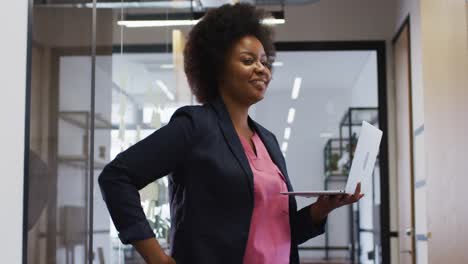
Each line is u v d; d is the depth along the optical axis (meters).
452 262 3.16
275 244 1.40
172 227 1.41
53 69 1.54
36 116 1.45
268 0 5.13
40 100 1.47
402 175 5.12
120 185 1.30
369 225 5.95
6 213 1.38
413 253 4.61
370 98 5.81
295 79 6.80
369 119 5.85
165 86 2.83
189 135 1.36
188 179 1.36
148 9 2.48
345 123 6.94
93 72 1.73
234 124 1.48
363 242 6.27
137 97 2.26
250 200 1.36
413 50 4.51
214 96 1.53
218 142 1.38
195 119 1.37
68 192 1.59
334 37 5.43
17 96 1.41
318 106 7.03
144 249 1.29
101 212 1.70
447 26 3.26
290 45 5.44
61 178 1.56
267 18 1.70
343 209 7.40
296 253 1.51
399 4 5.14
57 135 1.55
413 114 4.55
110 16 1.90
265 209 1.38
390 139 5.42
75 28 1.64
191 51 1.56
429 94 3.79
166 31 2.88
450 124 3.19
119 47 2.01
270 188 1.40
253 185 1.36
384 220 5.38
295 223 1.51
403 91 5.00
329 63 6.24
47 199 1.51
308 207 1.54
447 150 3.27
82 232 1.63
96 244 1.69
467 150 2.88
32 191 1.44
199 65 1.54
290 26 5.45
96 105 1.74
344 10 5.44
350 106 6.90
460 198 2.99
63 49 1.58
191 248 1.34
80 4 1.66
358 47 5.44
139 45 2.30
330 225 7.42
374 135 1.51
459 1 3.00
